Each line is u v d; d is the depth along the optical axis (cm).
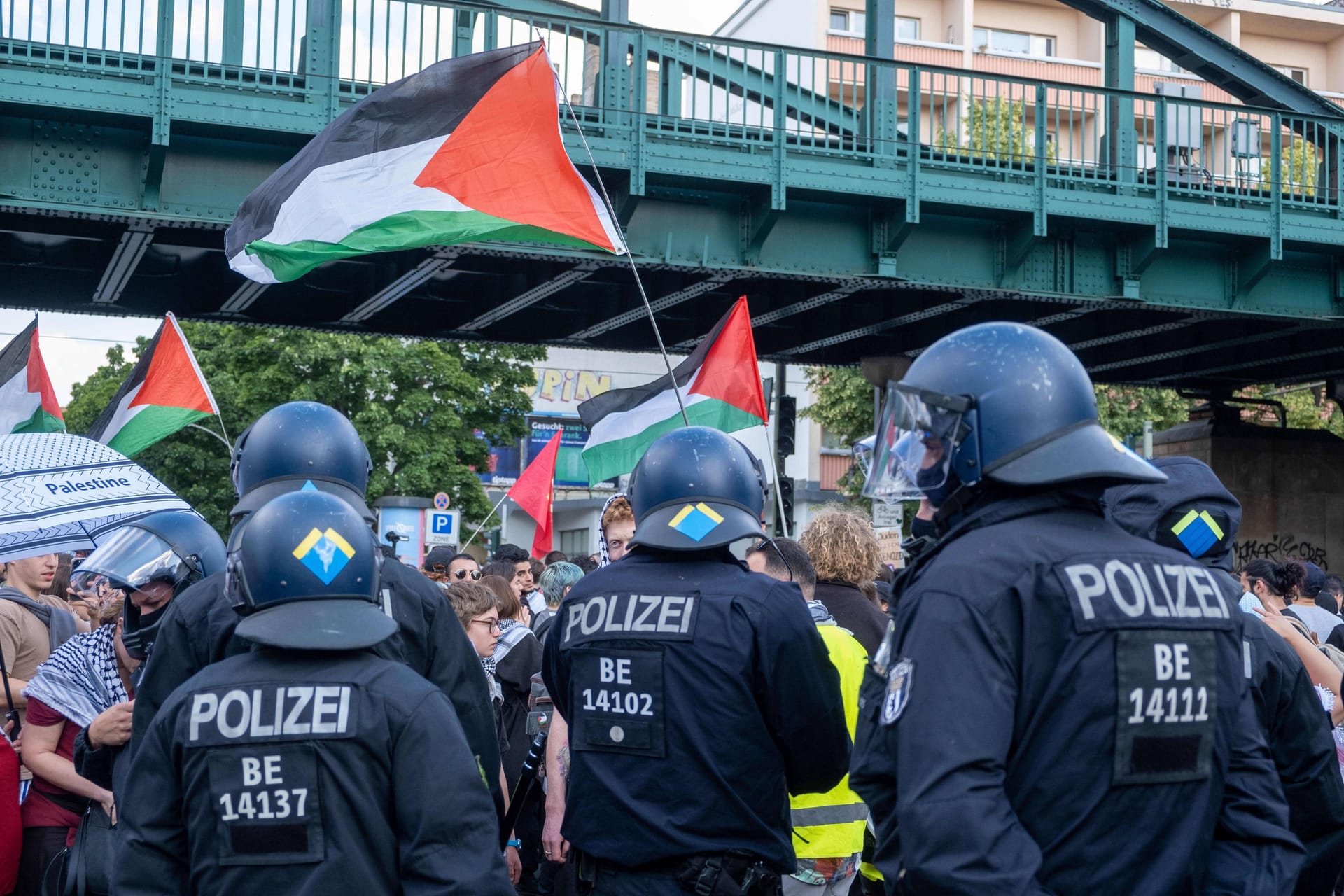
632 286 1650
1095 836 234
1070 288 1681
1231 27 4900
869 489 274
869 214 1573
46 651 571
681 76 1508
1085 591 238
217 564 450
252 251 808
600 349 1878
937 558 250
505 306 1620
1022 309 1820
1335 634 720
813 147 1491
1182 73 4259
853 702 434
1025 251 1616
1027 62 4300
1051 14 4603
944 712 231
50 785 464
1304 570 777
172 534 441
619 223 1438
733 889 343
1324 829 329
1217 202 1691
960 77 1558
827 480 4291
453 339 1798
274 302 1653
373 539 308
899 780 234
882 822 251
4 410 845
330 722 281
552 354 5938
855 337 1891
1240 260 1755
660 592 363
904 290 1756
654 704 353
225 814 279
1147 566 247
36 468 449
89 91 1223
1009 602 238
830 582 495
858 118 1603
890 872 248
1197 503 341
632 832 350
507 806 566
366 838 280
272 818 278
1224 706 249
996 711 232
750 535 368
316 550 293
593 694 364
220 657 348
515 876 559
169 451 3075
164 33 1240
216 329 3156
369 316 1702
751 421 979
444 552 970
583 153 1384
